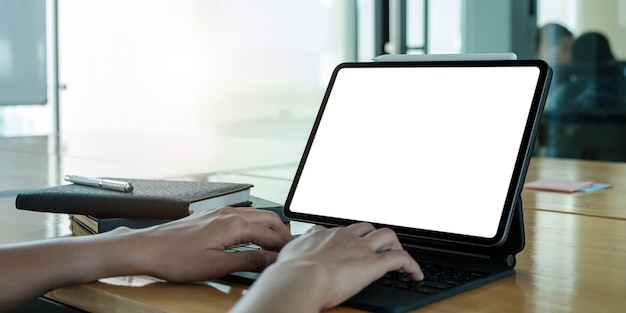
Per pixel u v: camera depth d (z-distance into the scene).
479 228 0.92
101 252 0.88
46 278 0.87
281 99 5.50
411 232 0.98
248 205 1.25
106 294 0.85
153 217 1.10
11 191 1.65
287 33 5.45
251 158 2.31
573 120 4.72
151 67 5.35
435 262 0.94
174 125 5.38
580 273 0.93
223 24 5.37
